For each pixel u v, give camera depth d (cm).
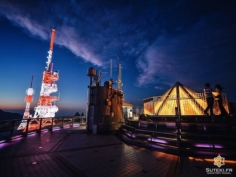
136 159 576
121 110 1488
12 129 921
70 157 592
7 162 521
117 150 713
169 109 1259
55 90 4028
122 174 437
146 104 1466
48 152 653
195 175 428
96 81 1357
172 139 694
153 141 765
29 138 983
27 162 525
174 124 787
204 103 1125
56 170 459
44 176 416
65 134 1183
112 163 530
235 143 562
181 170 465
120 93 1531
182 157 594
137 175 430
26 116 3628
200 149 592
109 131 1285
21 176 413
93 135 1157
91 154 639
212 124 680
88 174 434
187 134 679
